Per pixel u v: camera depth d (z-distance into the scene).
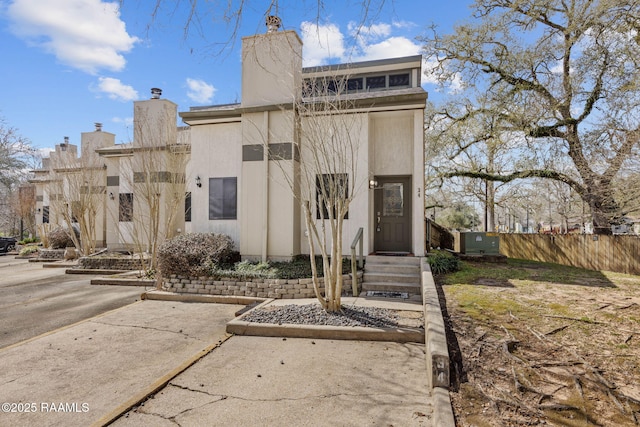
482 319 5.20
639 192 9.30
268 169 9.12
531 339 4.50
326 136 6.29
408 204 9.59
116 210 15.45
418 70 11.95
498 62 13.50
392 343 4.98
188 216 13.55
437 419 2.93
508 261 11.10
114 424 3.02
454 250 12.11
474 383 3.55
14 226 31.95
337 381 3.80
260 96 9.38
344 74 7.03
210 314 6.73
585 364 3.84
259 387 3.68
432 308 4.95
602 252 9.97
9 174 21.30
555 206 21.48
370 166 9.24
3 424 3.04
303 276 7.69
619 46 10.00
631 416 3.02
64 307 7.47
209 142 10.30
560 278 8.08
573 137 11.89
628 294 6.52
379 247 9.70
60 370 4.16
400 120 9.52
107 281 9.99
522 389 3.44
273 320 5.63
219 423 3.03
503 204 22.25
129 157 14.01
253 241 9.21
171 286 8.40
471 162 17.73
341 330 5.18
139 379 3.92
